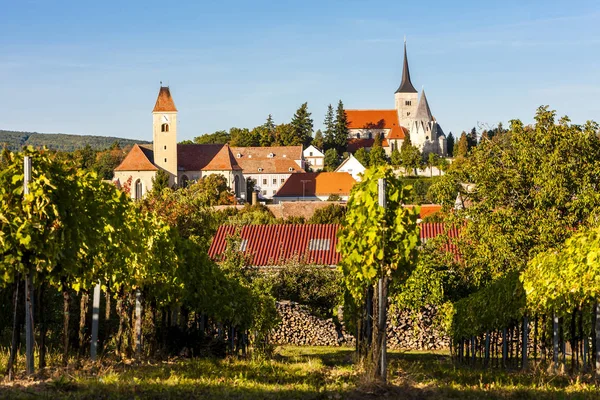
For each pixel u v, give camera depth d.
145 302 16.64
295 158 174.75
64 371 11.55
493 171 27.61
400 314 27.55
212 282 18.39
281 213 89.56
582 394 10.52
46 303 17.03
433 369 15.09
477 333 18.11
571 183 26.33
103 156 165.88
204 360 14.75
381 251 11.41
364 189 11.75
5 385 10.05
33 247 11.20
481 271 26.80
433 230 40.34
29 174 11.34
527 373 13.97
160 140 143.88
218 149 150.75
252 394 10.06
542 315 15.68
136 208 16.50
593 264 13.05
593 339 14.03
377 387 10.68
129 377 11.12
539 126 27.56
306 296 32.25
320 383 11.29
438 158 196.00
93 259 13.49
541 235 25.64
